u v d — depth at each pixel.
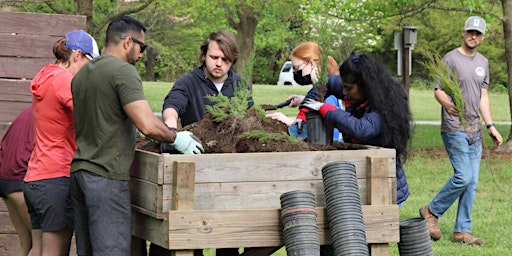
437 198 8.07
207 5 20.11
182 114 5.68
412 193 11.11
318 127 5.06
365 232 4.58
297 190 4.50
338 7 17.06
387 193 4.71
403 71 13.48
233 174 4.47
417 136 18.55
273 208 4.52
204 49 5.64
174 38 30.30
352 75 4.99
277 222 4.48
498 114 26.22
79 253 4.66
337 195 4.44
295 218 4.35
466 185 7.89
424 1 16.23
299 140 4.84
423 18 32.72
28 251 6.00
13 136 5.67
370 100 4.96
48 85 5.09
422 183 11.99
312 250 4.30
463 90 7.92
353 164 4.59
